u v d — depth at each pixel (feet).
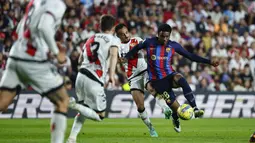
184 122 121.80
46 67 48.19
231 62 165.78
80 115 63.46
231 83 157.17
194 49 166.30
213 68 159.63
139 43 79.36
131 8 172.45
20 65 48.16
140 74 80.23
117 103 139.13
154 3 176.55
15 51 48.55
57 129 47.85
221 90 156.46
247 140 72.23
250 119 136.98
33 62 47.93
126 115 139.74
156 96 79.46
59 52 46.85
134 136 78.95
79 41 152.25
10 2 148.36
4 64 138.72
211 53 167.22
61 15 47.37
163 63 78.69
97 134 82.74
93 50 62.44
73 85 140.26
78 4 163.94
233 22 188.65
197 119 135.33
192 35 171.94
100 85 62.95
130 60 80.38
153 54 78.69
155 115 140.87
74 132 63.57
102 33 63.21
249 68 160.97
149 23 171.53
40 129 93.25
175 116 79.92
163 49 78.64
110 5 170.30
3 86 49.78
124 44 81.76
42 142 67.62
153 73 79.05
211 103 145.18
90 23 159.43
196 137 77.36
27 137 75.92
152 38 79.66
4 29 144.15
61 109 48.21
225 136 80.02
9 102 50.49
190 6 184.24
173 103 79.25
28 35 47.96
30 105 132.87
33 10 48.16
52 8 46.83
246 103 147.84
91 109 61.52
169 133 85.92
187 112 73.10
